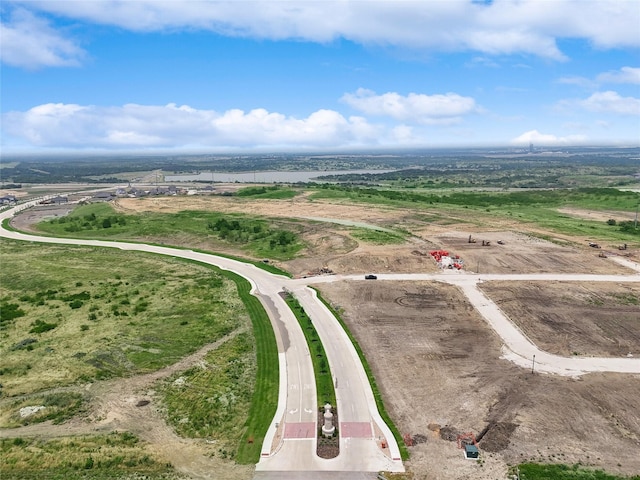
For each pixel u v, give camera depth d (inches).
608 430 1895.9
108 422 1967.3
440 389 2207.2
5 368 2438.5
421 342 2714.1
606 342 2706.7
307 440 1847.9
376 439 1851.6
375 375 2345.0
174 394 2181.3
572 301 3351.4
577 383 2251.5
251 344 2709.2
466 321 3011.8
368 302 3380.9
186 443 1834.4
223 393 2183.8
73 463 1699.1
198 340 2770.7
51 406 2079.2
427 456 1749.5
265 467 1699.1
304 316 3107.8
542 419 1962.4
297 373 2373.3
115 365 2465.6
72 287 3816.4
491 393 2165.4
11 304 3432.6
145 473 1654.8
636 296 3447.3
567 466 1684.3
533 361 2474.2
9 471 1659.7
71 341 2760.8
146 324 3014.3
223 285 3816.4
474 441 1829.5
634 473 1649.9
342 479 1640.0
